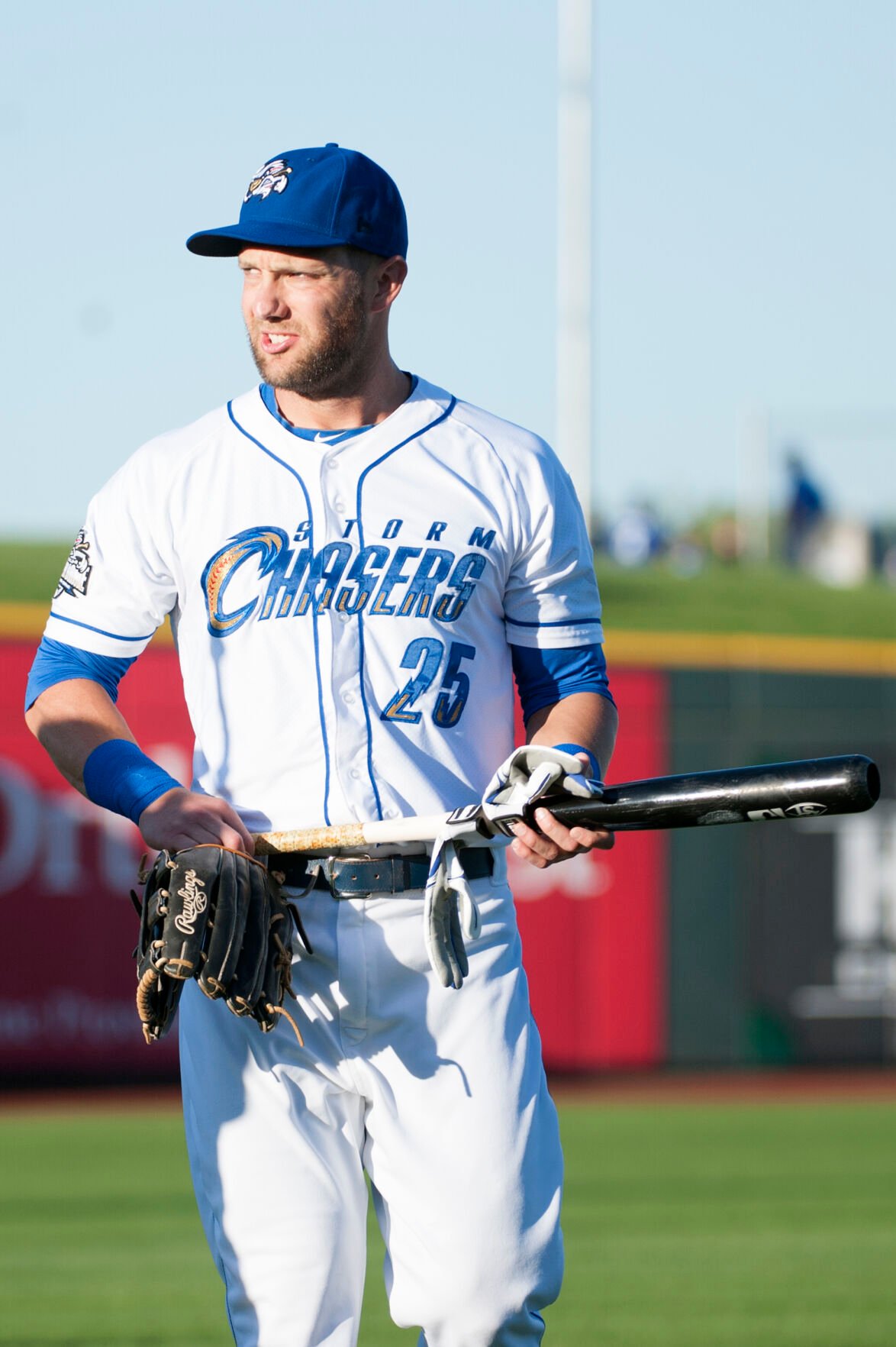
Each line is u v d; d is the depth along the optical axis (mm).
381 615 7098
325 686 7051
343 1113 7191
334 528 7137
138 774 7141
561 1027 34906
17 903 32656
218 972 6664
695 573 48312
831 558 48188
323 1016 7090
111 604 7480
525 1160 6984
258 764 7137
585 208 46188
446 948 6754
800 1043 35781
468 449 7352
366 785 7074
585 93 45781
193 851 6848
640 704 36156
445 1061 7020
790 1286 15758
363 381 7258
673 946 35406
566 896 35094
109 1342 13352
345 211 6898
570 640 7551
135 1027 33094
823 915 36062
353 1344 7137
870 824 36375
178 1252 17422
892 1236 18531
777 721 36531
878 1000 36219
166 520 7309
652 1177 22844
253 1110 7090
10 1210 20047
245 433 7301
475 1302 6902
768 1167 23750
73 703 7383
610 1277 16234
